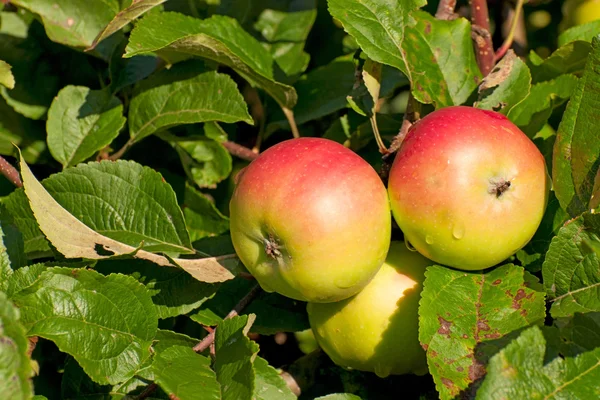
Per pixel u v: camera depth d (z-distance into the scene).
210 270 0.67
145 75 0.76
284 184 0.62
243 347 0.62
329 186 0.62
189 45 0.71
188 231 0.71
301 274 0.63
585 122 0.64
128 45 0.69
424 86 0.69
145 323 0.64
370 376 0.69
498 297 0.62
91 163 0.68
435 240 0.63
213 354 0.64
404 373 0.67
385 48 0.68
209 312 0.69
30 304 0.62
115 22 0.68
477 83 0.71
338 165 0.63
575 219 0.63
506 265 0.64
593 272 0.62
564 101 0.73
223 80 0.73
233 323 0.64
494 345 0.61
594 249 0.60
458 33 0.72
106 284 0.64
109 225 0.68
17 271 0.63
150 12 0.76
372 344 0.65
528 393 0.58
